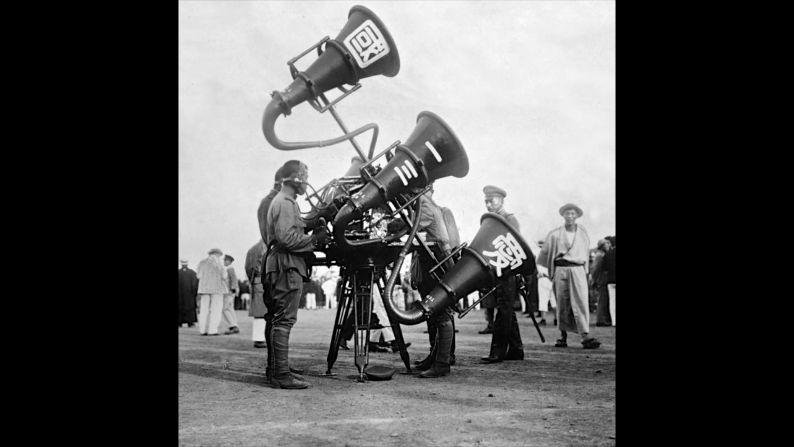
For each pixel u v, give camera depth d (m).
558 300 8.98
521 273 6.95
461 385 6.50
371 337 8.74
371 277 6.90
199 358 8.30
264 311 9.31
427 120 6.94
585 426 5.21
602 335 10.01
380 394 6.12
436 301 6.75
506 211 8.48
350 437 4.87
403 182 6.75
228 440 4.87
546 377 6.86
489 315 10.75
